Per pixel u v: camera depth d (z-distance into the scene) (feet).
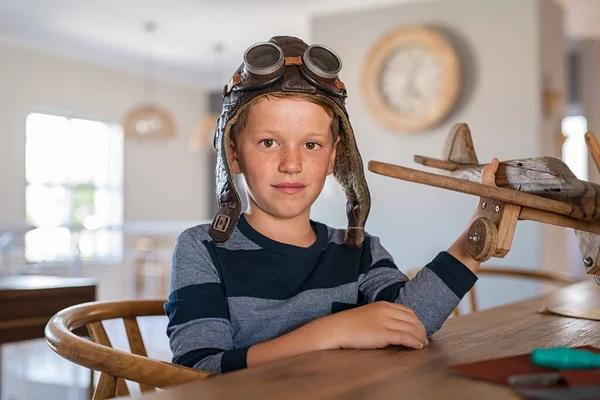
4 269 16.49
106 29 20.17
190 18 18.71
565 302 4.28
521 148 14.40
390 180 15.62
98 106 24.54
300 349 2.77
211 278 3.39
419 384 2.10
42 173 22.90
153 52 23.04
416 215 15.31
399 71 15.07
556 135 16.07
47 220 23.00
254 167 3.42
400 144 15.47
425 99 14.79
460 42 15.02
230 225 3.24
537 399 1.89
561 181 2.85
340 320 2.84
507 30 14.56
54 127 23.38
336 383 2.11
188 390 2.01
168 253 22.75
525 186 2.99
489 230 2.83
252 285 3.49
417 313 3.15
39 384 13.30
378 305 2.91
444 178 2.53
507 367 2.26
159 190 27.07
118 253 23.04
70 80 23.52
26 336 6.40
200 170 29.09
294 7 17.08
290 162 3.35
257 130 3.38
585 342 2.97
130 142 25.81
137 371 2.64
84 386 13.03
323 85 3.36
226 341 3.18
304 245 3.72
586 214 2.81
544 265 14.60
